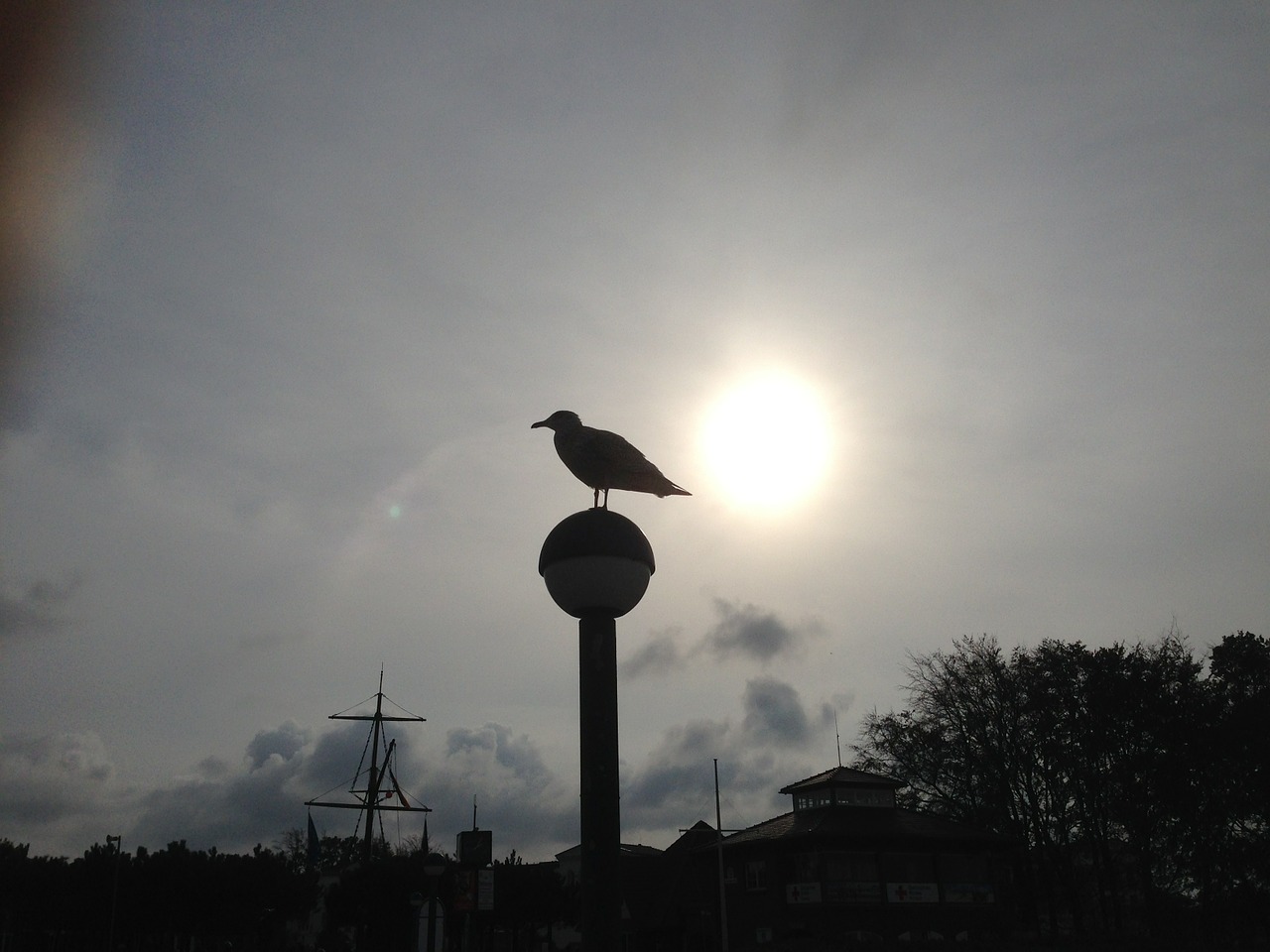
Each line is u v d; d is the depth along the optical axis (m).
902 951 42.34
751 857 52.19
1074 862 58.59
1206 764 50.06
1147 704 51.88
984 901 48.50
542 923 55.34
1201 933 49.00
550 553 9.89
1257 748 49.12
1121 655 53.66
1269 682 51.66
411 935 48.84
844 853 48.09
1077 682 54.50
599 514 10.08
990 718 56.16
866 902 46.91
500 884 53.59
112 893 51.50
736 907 52.47
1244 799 49.19
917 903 47.50
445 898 44.22
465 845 18.08
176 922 52.19
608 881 9.02
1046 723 53.12
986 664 57.06
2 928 55.31
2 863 54.25
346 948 59.91
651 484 11.48
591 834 9.16
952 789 58.41
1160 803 50.38
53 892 52.47
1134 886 56.34
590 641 9.82
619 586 9.74
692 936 56.03
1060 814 53.31
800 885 48.03
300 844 95.81
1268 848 48.38
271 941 58.94
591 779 9.34
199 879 51.91
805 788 52.97
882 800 51.81
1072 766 52.56
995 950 43.09
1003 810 55.19
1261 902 47.97
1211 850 49.44
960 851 49.66
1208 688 52.72
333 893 51.22
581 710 9.62
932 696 58.06
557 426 11.76
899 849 48.81
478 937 54.84
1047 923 63.53
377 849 79.69
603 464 11.27
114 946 50.97
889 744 59.56
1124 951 44.06
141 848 54.38
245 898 52.59
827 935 46.12
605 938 8.85
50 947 56.47
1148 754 51.09
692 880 57.78
